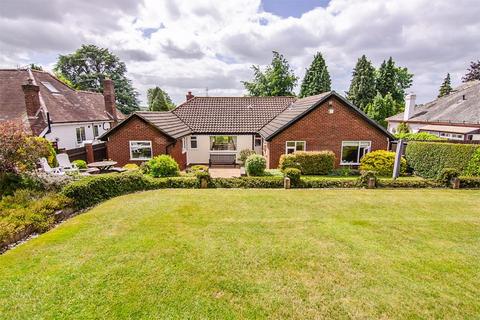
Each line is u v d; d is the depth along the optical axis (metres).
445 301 4.32
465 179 12.68
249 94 49.06
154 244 6.09
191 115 24.17
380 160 17.14
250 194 10.91
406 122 35.31
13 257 5.45
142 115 17.70
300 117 17.94
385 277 4.95
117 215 8.08
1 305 4.09
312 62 49.72
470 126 25.39
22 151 9.50
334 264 5.37
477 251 6.04
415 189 12.38
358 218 8.14
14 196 8.41
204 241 6.32
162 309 4.06
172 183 12.35
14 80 21.55
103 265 5.17
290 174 12.43
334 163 18.09
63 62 48.78
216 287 4.59
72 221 7.60
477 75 46.66
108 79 27.20
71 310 4.00
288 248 6.02
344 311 4.08
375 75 50.91
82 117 23.34
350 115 18.14
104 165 16.09
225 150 23.20
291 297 4.37
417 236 6.82
